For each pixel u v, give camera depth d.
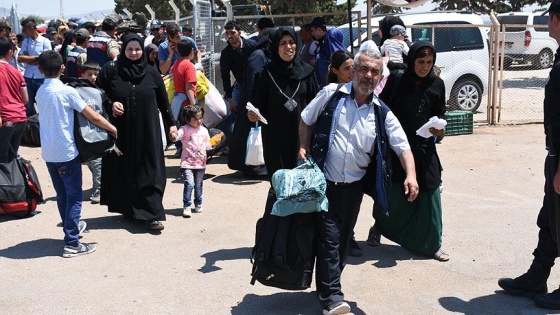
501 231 6.91
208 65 14.31
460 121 12.58
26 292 5.39
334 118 4.80
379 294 5.32
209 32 14.55
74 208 6.16
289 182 4.58
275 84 5.98
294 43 5.97
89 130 6.05
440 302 5.18
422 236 6.05
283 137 6.07
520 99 16.94
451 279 5.64
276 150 6.11
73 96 5.98
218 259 6.13
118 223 7.28
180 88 9.91
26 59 12.20
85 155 6.09
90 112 6.04
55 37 17.12
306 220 4.70
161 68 11.78
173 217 7.52
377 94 6.00
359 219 7.43
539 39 19.28
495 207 7.80
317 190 4.57
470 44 14.47
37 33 13.00
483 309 5.05
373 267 5.92
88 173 9.88
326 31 8.49
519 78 19.41
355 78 4.70
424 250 6.09
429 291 5.39
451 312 5.00
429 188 5.90
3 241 6.73
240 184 9.09
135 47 6.88
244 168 9.25
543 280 5.18
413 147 5.84
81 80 6.40
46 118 6.00
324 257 4.77
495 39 13.41
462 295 5.32
